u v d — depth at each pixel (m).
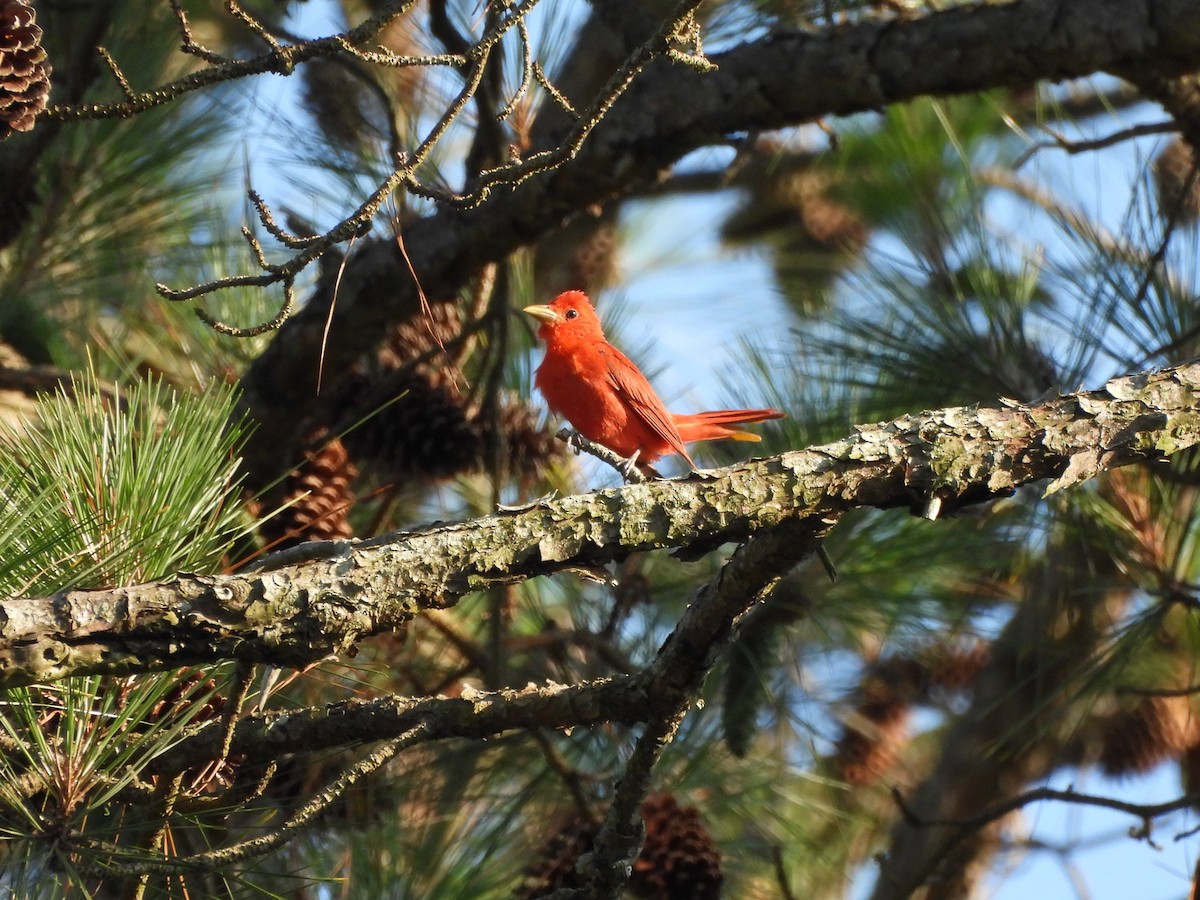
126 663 3.96
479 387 9.61
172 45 8.81
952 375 7.81
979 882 10.98
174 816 5.06
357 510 9.54
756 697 7.84
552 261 14.05
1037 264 7.95
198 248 9.41
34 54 4.58
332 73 8.95
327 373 8.86
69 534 4.69
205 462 5.08
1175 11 7.02
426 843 7.66
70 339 9.37
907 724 12.32
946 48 7.47
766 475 4.34
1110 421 4.41
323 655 4.12
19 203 8.43
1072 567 7.80
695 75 7.91
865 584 8.28
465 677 8.54
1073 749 11.22
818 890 11.22
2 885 4.79
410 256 8.49
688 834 7.55
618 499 4.32
